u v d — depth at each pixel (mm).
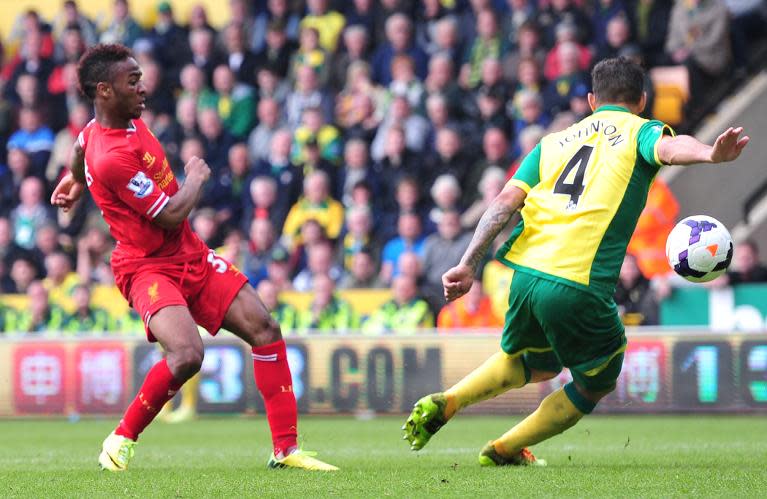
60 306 39719
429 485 14461
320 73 45375
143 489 14375
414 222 38562
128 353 35344
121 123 16859
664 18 41438
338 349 34281
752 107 38344
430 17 45031
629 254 34281
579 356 16016
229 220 43125
